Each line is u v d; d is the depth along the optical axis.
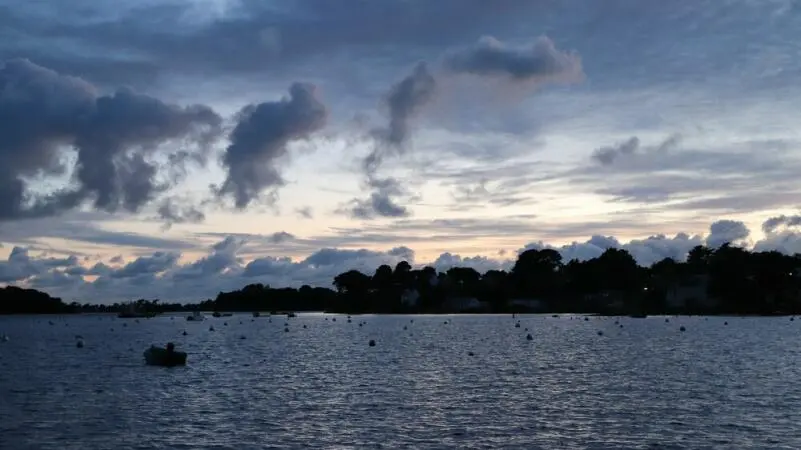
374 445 35.34
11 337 158.62
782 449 34.06
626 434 37.41
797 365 69.94
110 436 37.94
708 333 133.75
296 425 40.28
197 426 40.28
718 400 47.50
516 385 56.25
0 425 41.09
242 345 115.31
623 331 145.62
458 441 36.16
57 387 57.88
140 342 129.62
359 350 99.75
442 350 97.31
